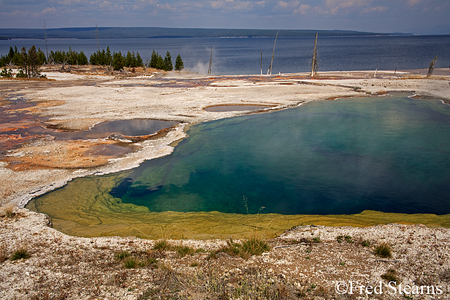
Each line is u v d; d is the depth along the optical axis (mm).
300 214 13570
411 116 30500
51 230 11430
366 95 40938
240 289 7160
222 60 112688
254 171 18453
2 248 9938
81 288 7527
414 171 18094
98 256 9375
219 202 14891
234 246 9703
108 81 57156
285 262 8617
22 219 12406
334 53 133750
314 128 26938
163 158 20234
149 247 10062
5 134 24516
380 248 9164
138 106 34094
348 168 18672
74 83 53625
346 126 27422
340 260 8688
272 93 42312
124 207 14242
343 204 14531
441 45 184750
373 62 93125
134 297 7074
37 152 20531
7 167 18047
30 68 68000
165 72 76938
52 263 8898
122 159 19719
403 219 12555
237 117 30312
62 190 15578
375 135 24922
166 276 7941
